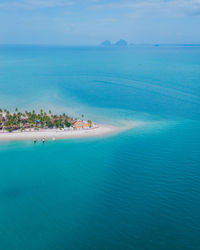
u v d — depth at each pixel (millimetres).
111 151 99750
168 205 66938
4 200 70625
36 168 87938
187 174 81500
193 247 53750
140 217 62969
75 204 68562
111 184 77688
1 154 97188
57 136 112875
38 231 59344
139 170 85125
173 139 110062
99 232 58562
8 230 59688
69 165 89812
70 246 54938
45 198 71438
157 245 54500
